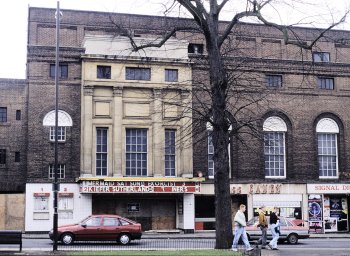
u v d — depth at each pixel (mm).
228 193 20609
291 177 44375
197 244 29672
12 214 40062
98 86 40719
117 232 29000
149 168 41219
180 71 42031
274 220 25844
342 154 45719
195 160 42250
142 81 41344
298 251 23625
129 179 39750
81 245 28516
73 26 43344
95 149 40438
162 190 40281
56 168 24141
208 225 42250
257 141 43562
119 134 40594
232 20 20828
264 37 45188
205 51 44406
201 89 27453
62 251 21938
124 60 40969
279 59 44656
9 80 42031
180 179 40688
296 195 44031
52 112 40781
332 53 46844
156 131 41125
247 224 31547
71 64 41219
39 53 40781
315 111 45531
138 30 43750
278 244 31453
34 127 40344
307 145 45000
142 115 41344
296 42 20406
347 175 45562
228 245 20391
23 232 39875
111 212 40875
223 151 20594
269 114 44250
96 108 40750
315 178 44844
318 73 45625
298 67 45156
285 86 44875
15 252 21719
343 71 46344
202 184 41938
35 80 40656
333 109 45938
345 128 46000
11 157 41469
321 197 44469
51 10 42750
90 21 43719
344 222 44875
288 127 44781
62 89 41000
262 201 43281
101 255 18094
